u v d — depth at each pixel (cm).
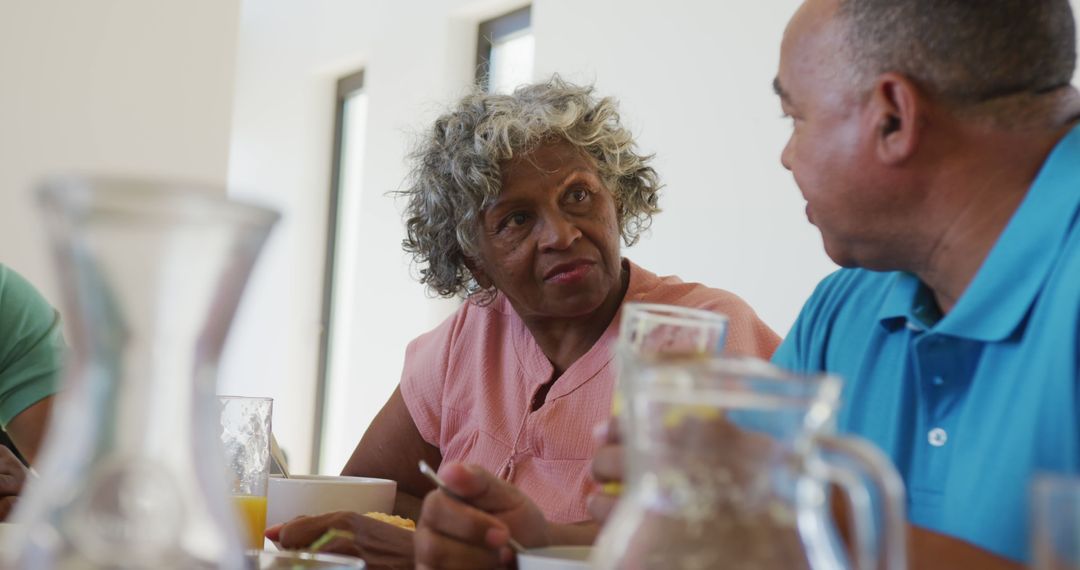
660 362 46
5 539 63
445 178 166
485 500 90
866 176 93
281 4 593
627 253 375
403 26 491
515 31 451
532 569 75
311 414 549
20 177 308
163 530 47
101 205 45
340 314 555
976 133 91
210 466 50
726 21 341
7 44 309
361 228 509
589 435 157
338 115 560
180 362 48
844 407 111
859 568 46
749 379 45
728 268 333
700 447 45
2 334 181
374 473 187
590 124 157
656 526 45
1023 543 85
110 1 322
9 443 184
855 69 92
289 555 78
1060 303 86
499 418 168
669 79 360
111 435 47
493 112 158
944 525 93
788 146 102
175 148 329
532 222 156
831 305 124
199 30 333
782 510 45
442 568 88
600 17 390
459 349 179
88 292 46
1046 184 89
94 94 319
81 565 46
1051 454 85
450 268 178
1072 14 93
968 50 89
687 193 350
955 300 99
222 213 46
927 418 100
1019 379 89
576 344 163
